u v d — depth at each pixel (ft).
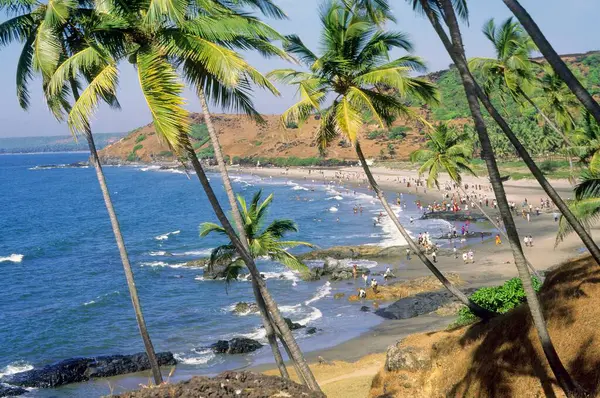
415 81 66.54
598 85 533.96
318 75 67.00
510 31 96.37
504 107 111.75
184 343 131.34
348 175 516.32
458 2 57.47
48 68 48.85
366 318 138.51
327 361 112.68
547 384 51.19
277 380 37.11
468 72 48.24
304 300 157.38
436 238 226.38
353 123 61.46
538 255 180.65
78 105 42.57
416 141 584.40
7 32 52.49
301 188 476.95
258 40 46.16
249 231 79.92
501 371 56.85
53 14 46.75
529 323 57.82
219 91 47.21
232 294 169.78
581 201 73.31
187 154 41.45
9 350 129.90
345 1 63.67
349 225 284.82
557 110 138.62
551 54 33.40
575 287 57.52
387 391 71.61
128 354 125.80
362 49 65.98
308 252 208.03
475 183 364.99
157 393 34.78
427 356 70.18
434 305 139.23
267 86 42.91
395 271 179.73
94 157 60.29
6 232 331.77
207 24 43.62
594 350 49.32
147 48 43.78
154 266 214.90
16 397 103.65
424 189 392.47
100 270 215.51
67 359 119.55
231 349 122.93
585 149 95.25
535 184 329.31
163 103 40.47
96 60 45.52
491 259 182.91
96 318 153.17
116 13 44.55
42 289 189.57
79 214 409.69
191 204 449.89
